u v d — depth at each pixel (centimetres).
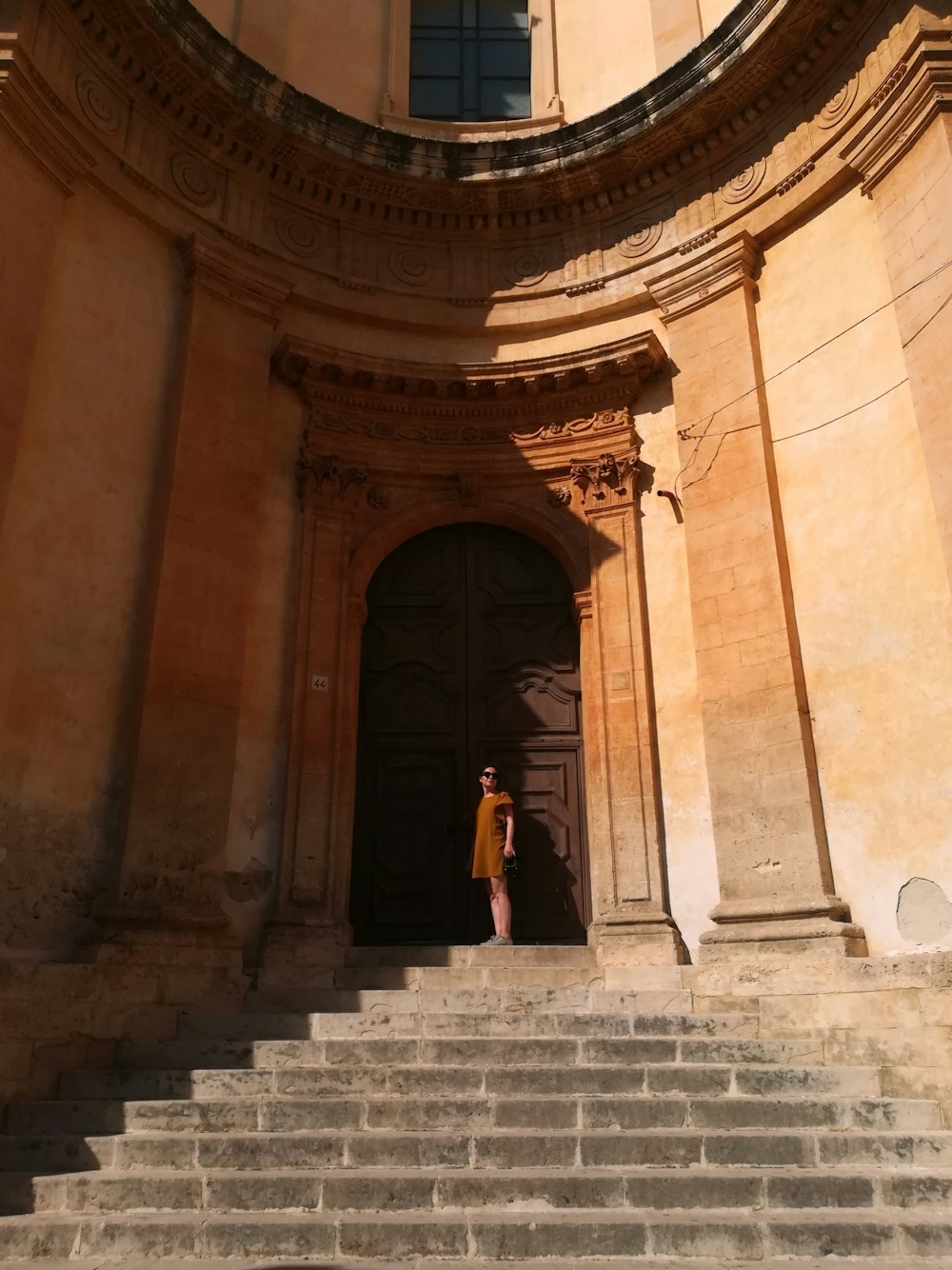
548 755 1042
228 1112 585
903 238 870
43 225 875
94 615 861
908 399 857
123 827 820
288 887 911
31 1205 513
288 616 1009
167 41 991
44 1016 687
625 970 841
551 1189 502
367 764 1041
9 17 871
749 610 915
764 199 1028
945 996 652
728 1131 566
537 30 1317
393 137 1145
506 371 1095
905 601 821
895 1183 506
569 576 1070
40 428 852
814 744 858
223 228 1055
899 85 892
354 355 1079
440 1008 787
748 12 1012
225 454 976
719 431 991
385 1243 469
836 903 793
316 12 1260
